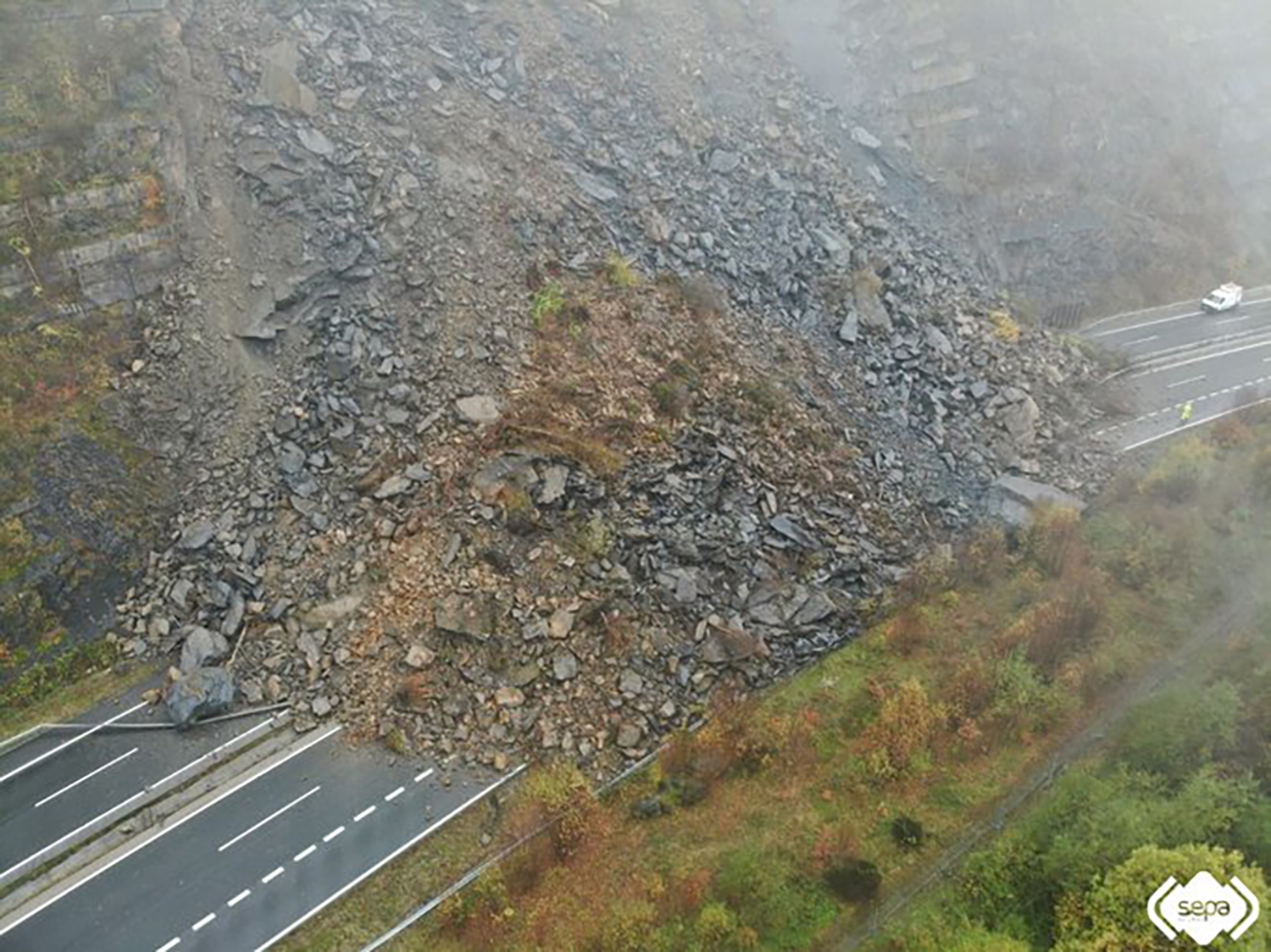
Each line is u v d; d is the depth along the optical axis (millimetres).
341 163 32594
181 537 27328
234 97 32781
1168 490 33000
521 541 26594
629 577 26500
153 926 20328
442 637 25297
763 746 23594
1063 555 29750
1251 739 22391
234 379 29359
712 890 20359
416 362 29922
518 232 33562
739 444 30750
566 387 30062
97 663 25828
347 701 24938
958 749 23719
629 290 33656
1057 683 25094
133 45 31938
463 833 22281
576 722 24359
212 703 24531
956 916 19797
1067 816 21203
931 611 28062
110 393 28609
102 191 29781
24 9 30953
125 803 22906
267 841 22062
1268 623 26578
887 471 33219
